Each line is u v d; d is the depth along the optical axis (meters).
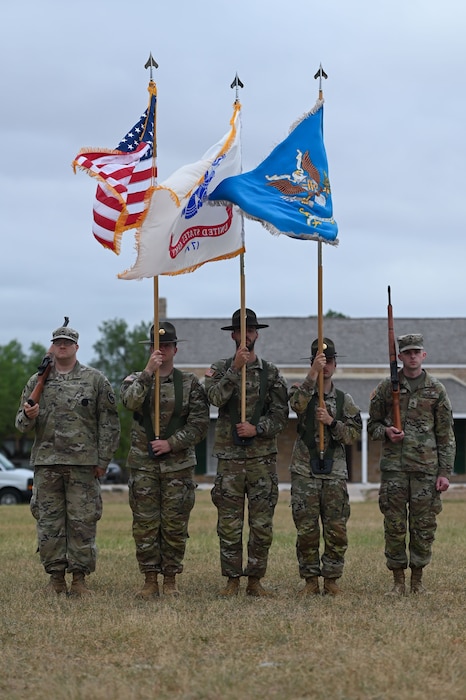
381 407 11.23
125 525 20.53
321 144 11.44
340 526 10.75
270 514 10.73
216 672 7.28
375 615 9.40
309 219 10.98
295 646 8.13
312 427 10.83
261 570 10.71
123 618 9.23
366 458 46.94
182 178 10.95
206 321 54.03
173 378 10.79
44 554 10.82
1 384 68.38
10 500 35.59
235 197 10.59
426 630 8.62
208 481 47.75
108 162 11.11
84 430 10.87
